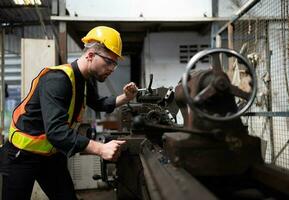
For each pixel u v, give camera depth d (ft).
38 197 8.43
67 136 4.19
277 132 7.76
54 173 5.60
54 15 9.56
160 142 5.18
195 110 2.99
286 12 7.04
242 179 3.20
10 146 5.10
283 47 7.13
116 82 16.49
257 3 7.62
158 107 6.09
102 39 4.98
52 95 4.44
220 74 3.11
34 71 8.58
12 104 15.21
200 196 2.20
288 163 7.47
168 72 11.68
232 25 8.84
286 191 2.62
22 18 13.05
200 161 3.10
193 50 11.76
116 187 5.72
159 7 10.01
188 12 10.06
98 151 4.22
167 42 11.76
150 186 2.85
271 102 7.84
